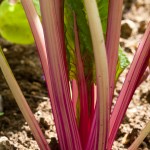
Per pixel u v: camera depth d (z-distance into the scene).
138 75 0.37
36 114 0.52
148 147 0.47
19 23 0.59
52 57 0.34
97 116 0.34
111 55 0.35
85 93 0.37
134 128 0.48
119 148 0.47
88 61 0.36
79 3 0.34
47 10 0.31
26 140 0.48
